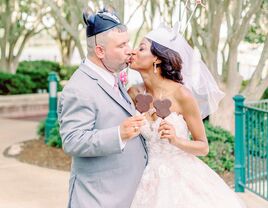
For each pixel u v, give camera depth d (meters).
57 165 8.07
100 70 3.04
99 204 3.00
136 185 3.15
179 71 3.35
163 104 3.10
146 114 3.34
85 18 3.05
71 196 3.10
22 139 10.29
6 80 15.48
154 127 3.30
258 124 6.38
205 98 3.66
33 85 16.22
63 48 19.58
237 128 6.52
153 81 3.35
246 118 6.55
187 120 3.34
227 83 8.62
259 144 6.41
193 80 3.57
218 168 7.37
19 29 17.39
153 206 3.25
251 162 6.50
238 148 6.54
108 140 2.81
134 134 2.81
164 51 3.28
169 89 3.34
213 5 8.34
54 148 8.98
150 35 3.31
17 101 14.80
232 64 8.58
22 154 8.82
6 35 17.20
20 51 17.58
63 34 19.03
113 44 2.96
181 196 3.30
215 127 8.11
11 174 7.55
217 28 8.40
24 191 6.65
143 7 9.26
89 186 3.03
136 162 3.17
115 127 2.85
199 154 3.33
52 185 6.96
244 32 8.35
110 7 3.08
